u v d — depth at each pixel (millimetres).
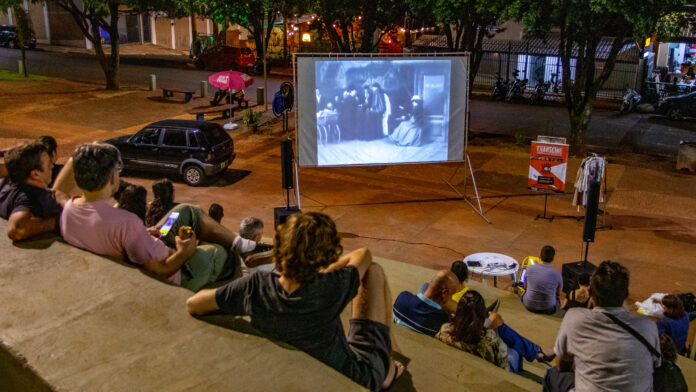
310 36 42531
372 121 14328
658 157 21047
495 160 20438
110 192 3236
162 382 2074
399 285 9258
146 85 33281
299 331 2410
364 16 24453
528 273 8953
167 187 6855
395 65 14055
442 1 20594
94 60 41688
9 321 2441
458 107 14594
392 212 15852
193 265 4176
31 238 3248
